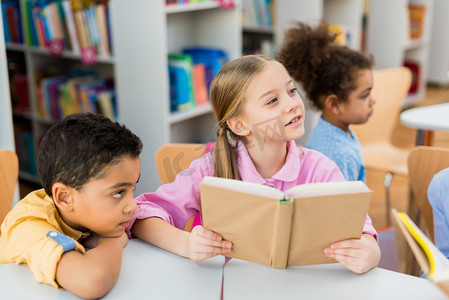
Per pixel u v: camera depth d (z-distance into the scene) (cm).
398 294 94
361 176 184
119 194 100
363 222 95
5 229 105
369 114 188
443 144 384
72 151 95
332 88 180
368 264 99
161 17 252
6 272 102
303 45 183
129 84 277
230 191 93
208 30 310
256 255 100
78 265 95
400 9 464
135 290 95
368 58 187
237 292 95
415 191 166
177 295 94
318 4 326
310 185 92
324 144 177
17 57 348
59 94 314
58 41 296
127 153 98
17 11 321
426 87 586
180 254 108
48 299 93
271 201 91
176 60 281
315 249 98
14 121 355
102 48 286
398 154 262
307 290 95
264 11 363
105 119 103
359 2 376
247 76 113
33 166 335
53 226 104
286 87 114
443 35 567
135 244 114
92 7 281
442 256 80
